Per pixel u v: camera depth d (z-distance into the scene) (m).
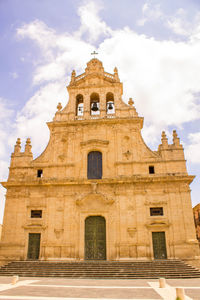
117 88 42.00
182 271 26.67
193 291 16.94
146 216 33.22
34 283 21.06
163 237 32.34
